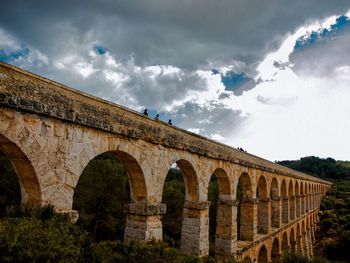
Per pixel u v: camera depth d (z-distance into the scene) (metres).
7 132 9.18
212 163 21.39
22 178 10.33
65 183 10.89
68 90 11.43
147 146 15.06
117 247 12.96
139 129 14.47
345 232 43.53
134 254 12.22
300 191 54.53
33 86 10.06
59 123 10.81
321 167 179.75
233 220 23.64
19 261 7.50
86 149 11.77
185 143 17.97
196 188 19.48
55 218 9.59
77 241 9.74
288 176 42.88
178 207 47.00
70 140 11.16
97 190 38.66
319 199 77.94
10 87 9.34
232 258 20.05
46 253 7.90
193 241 18.84
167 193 47.88
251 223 27.86
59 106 10.83
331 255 41.72
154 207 15.00
